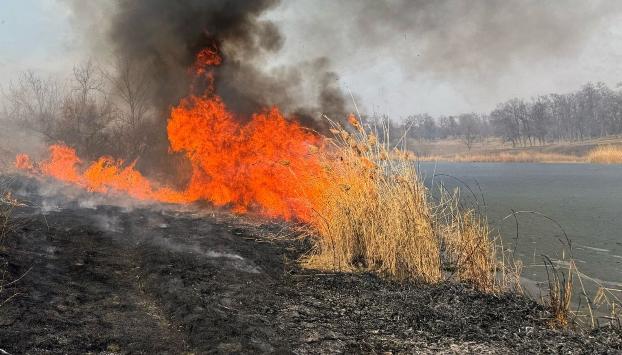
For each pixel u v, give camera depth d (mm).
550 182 30703
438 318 4973
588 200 19625
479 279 6332
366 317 4895
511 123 118938
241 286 5352
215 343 3711
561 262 8492
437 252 6578
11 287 4355
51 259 5492
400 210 6664
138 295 4801
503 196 21234
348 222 7125
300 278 6184
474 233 6691
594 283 7129
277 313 4727
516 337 4535
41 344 3420
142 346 3623
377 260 6895
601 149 72125
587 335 4734
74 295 4504
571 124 118312
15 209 7867
